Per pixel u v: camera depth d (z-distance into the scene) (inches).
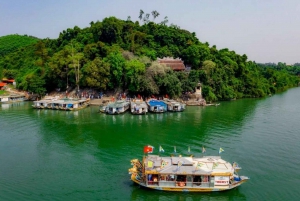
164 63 5812.0
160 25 7367.1
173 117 4097.0
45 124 3666.3
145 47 6658.5
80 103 4817.9
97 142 2945.4
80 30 7249.0
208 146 2785.4
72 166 2333.9
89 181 2074.3
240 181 1921.8
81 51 6382.9
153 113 4379.9
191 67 6461.6
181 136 3127.5
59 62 5708.7
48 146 2824.8
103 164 2369.6
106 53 5866.1
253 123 3698.3
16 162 2427.4
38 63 6254.9
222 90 5905.5
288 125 3587.6
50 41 7691.9
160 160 1989.4
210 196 1879.9
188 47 6589.6
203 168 1903.3
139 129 3432.6
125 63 5393.7
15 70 7406.5
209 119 3946.9
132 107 4306.1
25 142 2942.9
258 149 2696.9
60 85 5748.0
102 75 5324.8
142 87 5167.3
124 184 2027.6
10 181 2079.2
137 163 2144.4
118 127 3533.5
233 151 2645.2
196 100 5319.9
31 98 5659.5
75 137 3117.6
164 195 1886.1
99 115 4237.2
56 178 2123.5
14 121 3806.6
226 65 6599.4
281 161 2418.8
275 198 1852.9
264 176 2145.7
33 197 1859.0
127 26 7022.6
